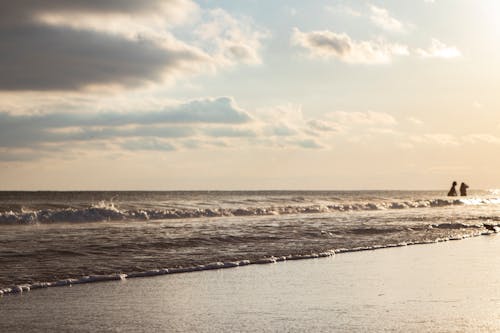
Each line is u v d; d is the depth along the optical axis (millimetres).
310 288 13773
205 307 11594
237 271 16359
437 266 17531
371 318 10633
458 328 9867
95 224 33469
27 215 33906
